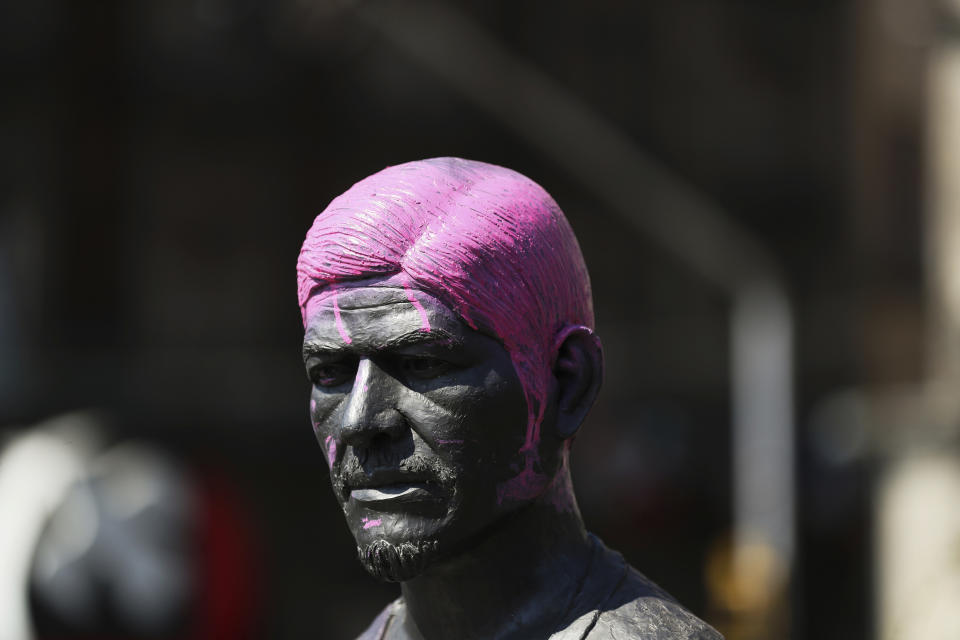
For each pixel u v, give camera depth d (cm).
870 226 1346
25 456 1038
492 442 316
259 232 2231
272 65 2214
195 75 2195
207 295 2192
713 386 2175
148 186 2177
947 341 1274
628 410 2120
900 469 1311
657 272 2231
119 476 1054
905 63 1304
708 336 2203
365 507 319
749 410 1184
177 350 2150
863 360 1366
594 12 2208
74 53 2122
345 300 316
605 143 1353
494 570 330
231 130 2219
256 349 2184
